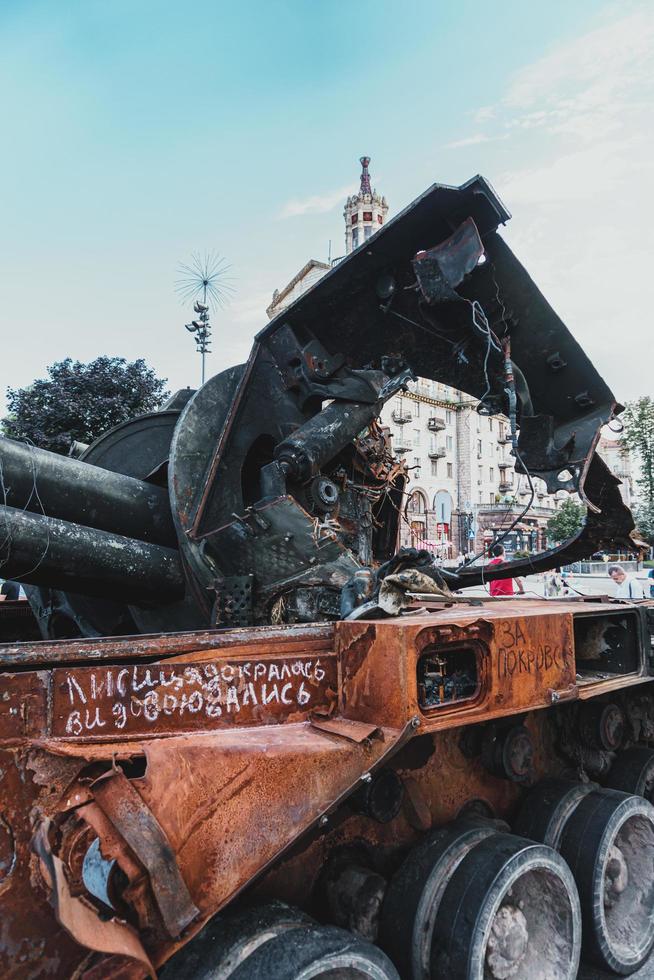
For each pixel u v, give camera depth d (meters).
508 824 3.54
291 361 4.17
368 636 2.54
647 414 45.31
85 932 1.67
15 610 5.65
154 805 1.92
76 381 12.76
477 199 3.55
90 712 2.04
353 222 62.81
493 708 2.73
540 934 3.06
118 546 3.70
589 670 4.02
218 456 3.95
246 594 3.50
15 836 1.84
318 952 2.12
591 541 5.10
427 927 2.68
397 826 2.97
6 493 3.54
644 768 4.20
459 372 4.35
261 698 2.41
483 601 4.31
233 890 1.98
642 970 3.59
